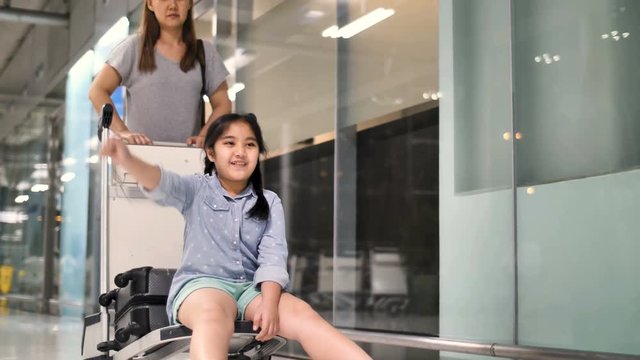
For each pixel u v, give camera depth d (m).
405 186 4.34
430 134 4.15
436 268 4.11
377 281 4.52
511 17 3.60
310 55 5.23
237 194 2.53
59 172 10.00
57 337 7.12
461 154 3.90
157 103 3.22
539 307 3.41
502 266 3.62
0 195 10.49
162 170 2.38
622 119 3.03
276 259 2.42
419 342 3.88
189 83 3.26
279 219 2.53
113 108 2.78
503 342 3.59
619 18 3.06
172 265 3.05
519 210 3.54
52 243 10.21
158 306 2.51
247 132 2.49
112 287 3.00
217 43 6.34
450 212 3.96
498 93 3.68
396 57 4.43
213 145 2.51
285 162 5.47
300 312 2.29
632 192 2.99
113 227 2.99
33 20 9.02
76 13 8.98
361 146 4.70
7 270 10.62
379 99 4.55
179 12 3.19
